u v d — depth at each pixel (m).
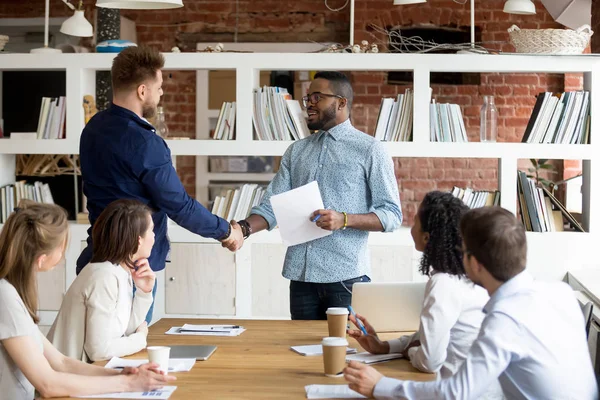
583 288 4.42
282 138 4.98
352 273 3.60
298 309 3.68
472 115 7.24
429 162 7.24
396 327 2.92
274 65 4.94
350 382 2.00
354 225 3.50
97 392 2.10
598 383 2.31
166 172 3.15
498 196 4.96
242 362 2.44
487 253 1.95
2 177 5.22
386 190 3.59
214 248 5.02
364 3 7.26
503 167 4.92
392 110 4.96
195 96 7.42
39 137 5.11
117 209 2.67
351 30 5.15
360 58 4.90
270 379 2.23
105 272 2.59
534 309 1.93
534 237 4.91
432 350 2.31
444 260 2.38
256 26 7.42
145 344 2.67
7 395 2.24
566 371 1.92
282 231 3.51
